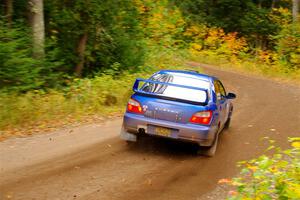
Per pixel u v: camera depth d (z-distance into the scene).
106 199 6.21
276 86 24.88
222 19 42.41
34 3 14.69
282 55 33.72
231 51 38.00
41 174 7.08
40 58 14.79
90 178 7.09
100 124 11.62
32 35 14.82
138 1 21.66
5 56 12.91
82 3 15.97
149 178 7.37
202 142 8.52
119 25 18.47
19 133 9.87
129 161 8.30
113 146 9.34
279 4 47.94
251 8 41.84
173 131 8.53
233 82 25.36
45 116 11.41
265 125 13.24
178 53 28.64
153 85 9.42
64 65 16.81
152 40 26.92
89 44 17.47
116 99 14.47
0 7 15.21
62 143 9.26
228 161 8.87
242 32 42.28
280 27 40.09
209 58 36.78
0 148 8.53
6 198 5.98
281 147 10.42
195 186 7.12
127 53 19.00
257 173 4.71
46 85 14.84
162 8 27.23
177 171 7.91
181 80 9.51
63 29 16.58
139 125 8.72
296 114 15.74
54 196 6.17
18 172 7.11
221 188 7.09
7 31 13.88
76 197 6.19
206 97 8.59
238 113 15.21
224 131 12.02
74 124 11.30
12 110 10.87
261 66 33.50
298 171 4.79
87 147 9.07
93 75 17.95
